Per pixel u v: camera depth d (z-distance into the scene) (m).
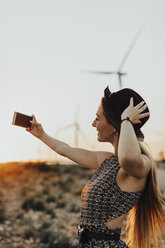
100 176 2.28
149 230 2.42
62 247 6.69
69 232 7.94
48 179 24.70
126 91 2.29
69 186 19.17
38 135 2.92
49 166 32.19
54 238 7.16
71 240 7.07
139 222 2.42
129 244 2.51
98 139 2.40
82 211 2.29
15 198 14.75
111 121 2.27
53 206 11.84
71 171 30.62
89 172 30.31
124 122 2.04
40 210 11.35
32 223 9.05
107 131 2.34
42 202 11.77
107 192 2.21
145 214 2.37
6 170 27.58
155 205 2.34
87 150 2.76
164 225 2.37
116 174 2.23
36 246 6.80
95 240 2.17
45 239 7.21
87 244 2.18
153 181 2.29
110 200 2.20
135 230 2.45
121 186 2.22
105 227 2.18
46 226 8.48
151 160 2.31
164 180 18.50
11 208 11.77
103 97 2.33
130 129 2.01
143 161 2.04
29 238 7.41
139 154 1.97
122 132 2.01
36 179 24.91
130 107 2.11
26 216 10.09
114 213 2.20
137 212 2.41
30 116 2.90
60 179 23.78
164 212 2.33
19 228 8.45
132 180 2.21
